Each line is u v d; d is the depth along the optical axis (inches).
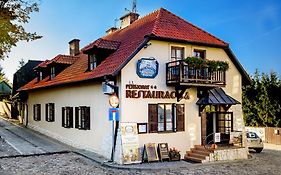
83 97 764.6
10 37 586.2
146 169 556.4
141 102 629.0
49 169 542.6
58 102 925.2
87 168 559.5
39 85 1053.2
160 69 655.8
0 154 666.2
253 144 823.1
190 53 698.8
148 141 629.3
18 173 508.1
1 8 553.6
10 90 1903.3
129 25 892.0
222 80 681.6
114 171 544.1
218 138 693.3
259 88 1119.0
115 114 603.2
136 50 614.5
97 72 676.7
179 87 665.0
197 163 616.7
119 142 604.1
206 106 709.3
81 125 771.4
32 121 1198.9
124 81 613.9
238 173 542.9
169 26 711.1
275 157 737.0
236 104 703.7
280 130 1056.8
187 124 679.1
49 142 874.1
